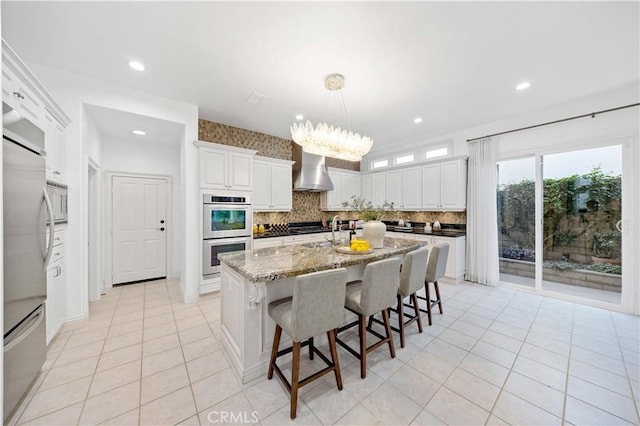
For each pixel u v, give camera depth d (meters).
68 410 1.53
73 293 2.61
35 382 1.76
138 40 2.11
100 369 1.92
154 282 4.21
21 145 1.52
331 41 2.14
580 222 3.36
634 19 1.88
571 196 3.42
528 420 1.49
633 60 2.41
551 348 2.25
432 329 2.61
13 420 1.45
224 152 3.64
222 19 1.88
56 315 2.34
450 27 1.98
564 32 2.04
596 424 1.46
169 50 2.24
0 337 1.28
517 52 2.29
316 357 2.12
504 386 1.77
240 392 1.70
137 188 4.18
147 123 3.26
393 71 2.60
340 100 3.28
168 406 1.58
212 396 1.66
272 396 1.67
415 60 2.41
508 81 2.81
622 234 3.03
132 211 4.14
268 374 1.83
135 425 1.44
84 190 2.70
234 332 1.99
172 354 2.13
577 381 1.82
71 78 2.59
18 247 1.47
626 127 2.95
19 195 1.48
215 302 3.33
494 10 1.81
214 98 3.20
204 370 1.92
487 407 1.58
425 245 2.96
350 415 1.52
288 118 3.93
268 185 4.54
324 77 2.71
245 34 2.05
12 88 1.62
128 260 4.12
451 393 1.70
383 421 1.48
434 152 4.96
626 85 2.91
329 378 1.85
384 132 4.66
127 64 2.45
